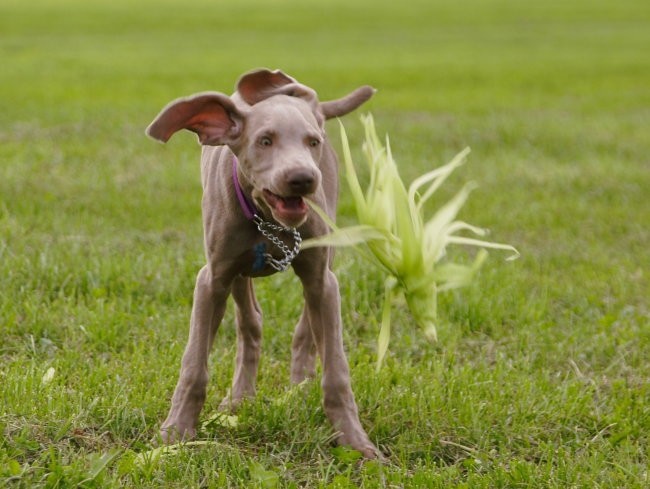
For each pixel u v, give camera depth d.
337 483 7.66
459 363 10.77
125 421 8.63
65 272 12.36
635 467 8.19
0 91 30.28
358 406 9.15
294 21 64.62
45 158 19.73
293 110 7.80
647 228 16.62
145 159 20.09
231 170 8.18
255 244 8.31
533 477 7.92
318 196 8.30
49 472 7.67
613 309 12.56
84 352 10.33
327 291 8.66
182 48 46.81
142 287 12.22
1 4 75.19
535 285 13.31
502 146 22.97
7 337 10.69
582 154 22.31
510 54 46.75
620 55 46.53
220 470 7.89
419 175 19.23
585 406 9.41
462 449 8.59
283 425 8.68
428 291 7.78
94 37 52.09
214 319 8.68
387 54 45.72
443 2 83.25
